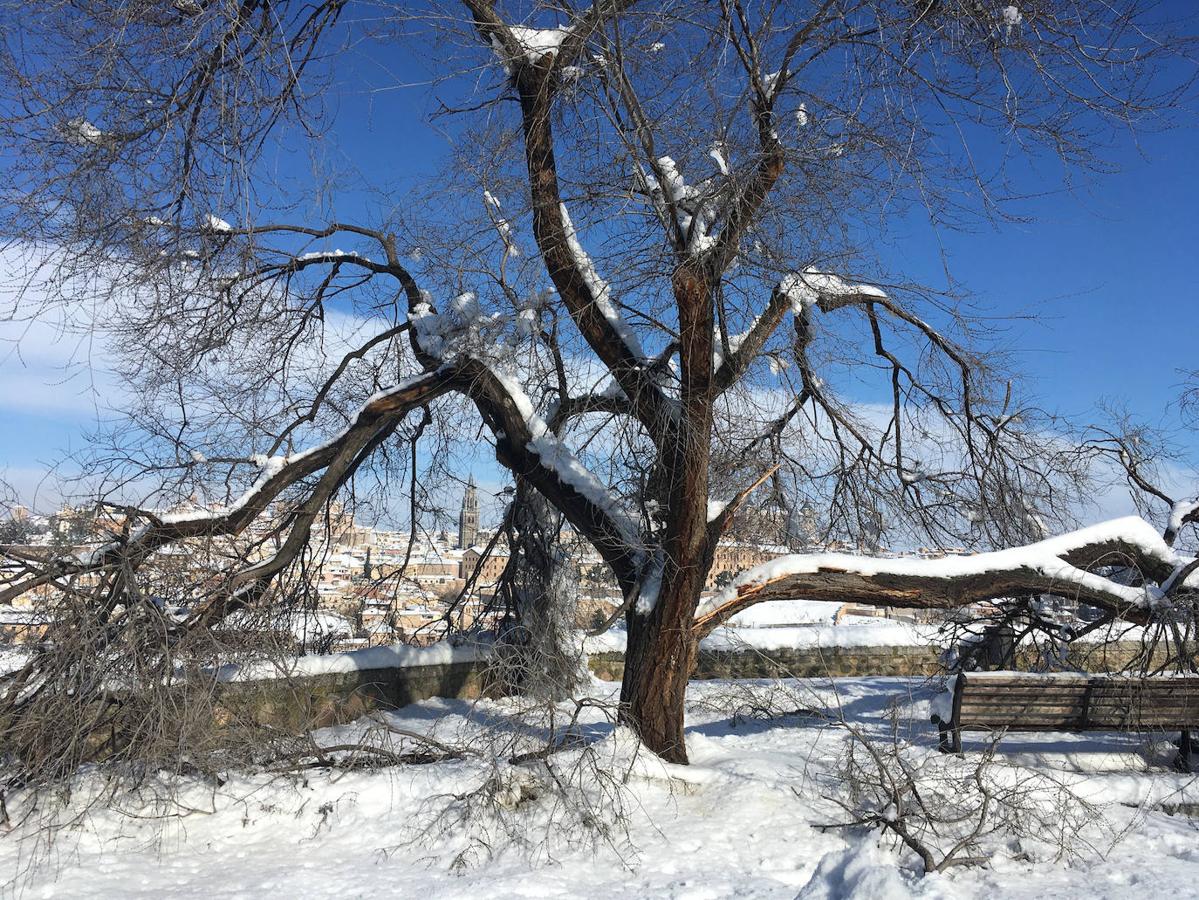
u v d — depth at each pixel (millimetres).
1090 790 6477
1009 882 5027
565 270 7496
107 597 6352
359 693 9211
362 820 6156
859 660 13359
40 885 5051
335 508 10008
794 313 7641
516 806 6207
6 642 6340
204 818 6160
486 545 10586
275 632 7438
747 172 6551
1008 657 9570
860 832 5789
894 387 9805
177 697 6145
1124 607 7609
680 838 5762
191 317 8117
